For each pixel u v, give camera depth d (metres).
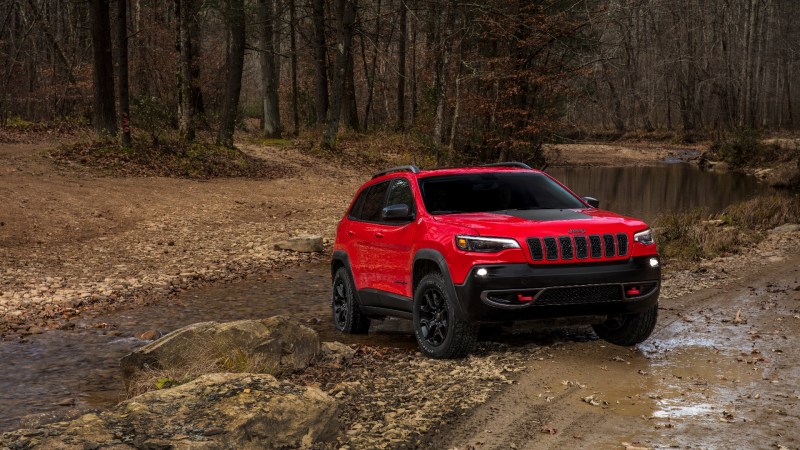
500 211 7.30
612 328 7.66
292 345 6.82
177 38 29.47
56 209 17.73
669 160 50.59
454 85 31.48
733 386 6.10
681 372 6.55
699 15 68.12
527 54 26.17
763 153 42.75
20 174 21.39
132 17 42.25
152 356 6.47
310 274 13.27
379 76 55.97
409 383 6.34
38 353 8.04
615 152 53.53
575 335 8.07
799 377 6.30
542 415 5.46
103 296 11.12
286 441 4.75
